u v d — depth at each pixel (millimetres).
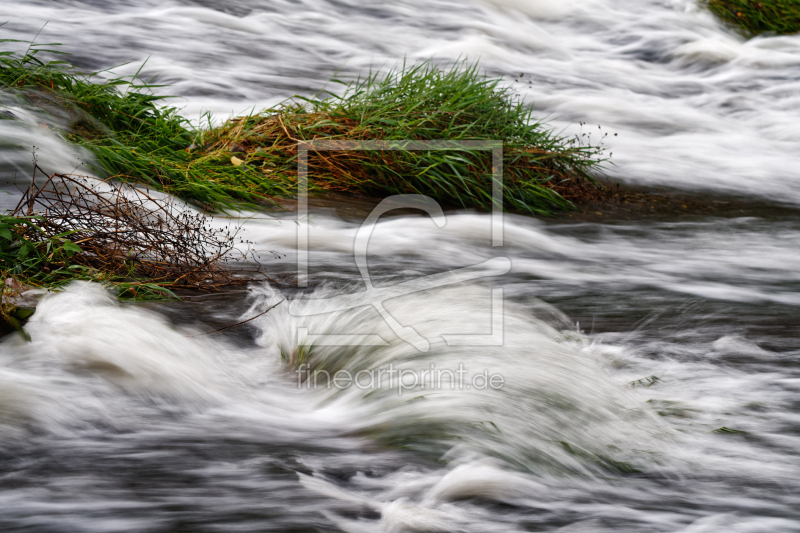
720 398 3113
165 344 3232
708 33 18906
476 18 17281
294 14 15039
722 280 5184
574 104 12938
